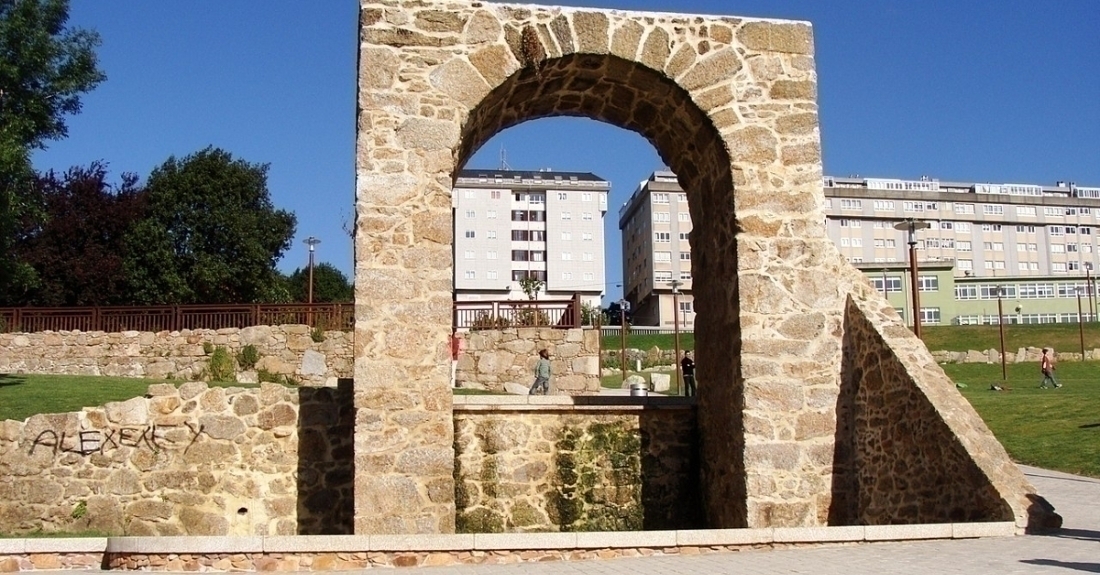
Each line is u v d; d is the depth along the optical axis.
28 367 28.39
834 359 14.85
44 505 15.52
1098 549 10.96
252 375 27.58
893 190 101.62
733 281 15.02
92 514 15.51
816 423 14.62
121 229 44.31
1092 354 55.59
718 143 15.17
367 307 13.88
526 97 15.63
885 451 14.17
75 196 43.31
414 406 13.74
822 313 14.90
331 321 28.89
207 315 29.02
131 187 45.91
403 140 14.26
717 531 11.84
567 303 29.02
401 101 14.33
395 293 13.95
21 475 15.59
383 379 13.75
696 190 16.91
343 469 15.77
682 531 11.81
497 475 15.77
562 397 16.36
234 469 15.66
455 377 27.97
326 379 27.84
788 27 15.52
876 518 14.20
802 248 14.98
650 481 16.31
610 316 87.25
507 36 14.65
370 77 14.31
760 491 14.29
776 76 15.33
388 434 13.63
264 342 28.03
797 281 14.91
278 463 15.71
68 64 26.70
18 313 29.33
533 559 11.50
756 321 14.70
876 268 79.62
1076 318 81.50
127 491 15.59
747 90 15.22
